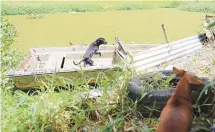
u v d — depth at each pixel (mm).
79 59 8617
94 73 5797
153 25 14188
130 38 12297
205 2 18438
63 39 12344
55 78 4207
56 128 3252
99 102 3570
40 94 3641
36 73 5602
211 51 6832
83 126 3318
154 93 3410
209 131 3160
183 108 2812
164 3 18641
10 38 6746
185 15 15938
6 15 16016
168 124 2627
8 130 3021
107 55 8734
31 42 11742
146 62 6664
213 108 3334
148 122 3396
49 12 16859
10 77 5516
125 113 3506
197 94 3273
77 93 3619
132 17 15867
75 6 17859
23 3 18328
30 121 3230
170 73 3875
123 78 3717
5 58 6129
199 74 5309
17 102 3578
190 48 7215
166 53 6973
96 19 15602
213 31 7609
